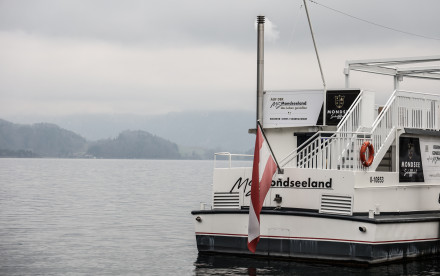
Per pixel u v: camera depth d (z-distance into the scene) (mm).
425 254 23984
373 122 26156
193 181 106750
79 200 59000
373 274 21484
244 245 23609
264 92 27141
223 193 24578
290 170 23422
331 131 25094
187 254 27125
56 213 45875
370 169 23453
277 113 26969
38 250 28297
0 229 35906
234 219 23781
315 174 23000
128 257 26391
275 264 22891
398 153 24844
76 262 25297
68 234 34000
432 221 24172
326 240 22359
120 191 74562
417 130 25375
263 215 23281
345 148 23766
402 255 22969
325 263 22438
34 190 74625
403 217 23578
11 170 162375
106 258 26188
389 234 22281
